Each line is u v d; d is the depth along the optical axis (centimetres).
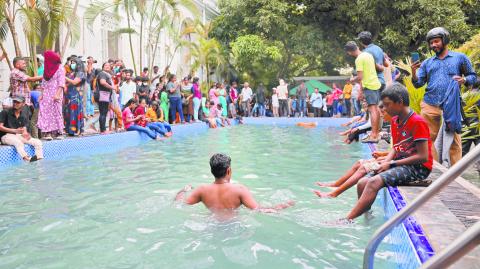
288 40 2322
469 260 221
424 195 179
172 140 1101
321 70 2945
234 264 267
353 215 363
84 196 461
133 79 1209
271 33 2294
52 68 830
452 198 349
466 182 413
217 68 2203
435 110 554
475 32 1792
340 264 268
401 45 1975
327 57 2323
